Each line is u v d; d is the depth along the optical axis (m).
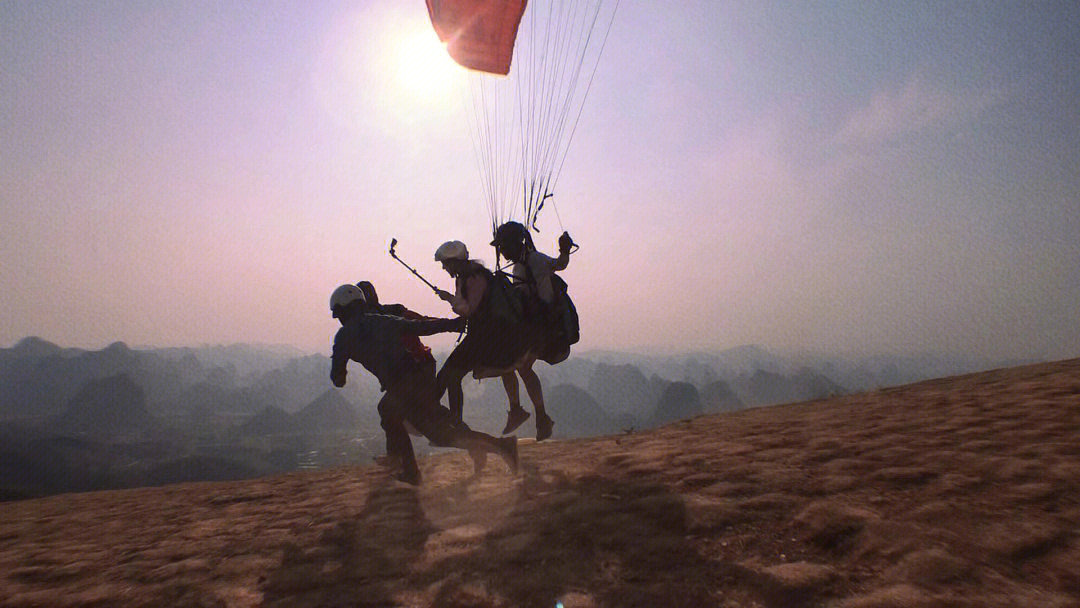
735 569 2.73
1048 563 2.34
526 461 5.68
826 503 3.28
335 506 4.79
